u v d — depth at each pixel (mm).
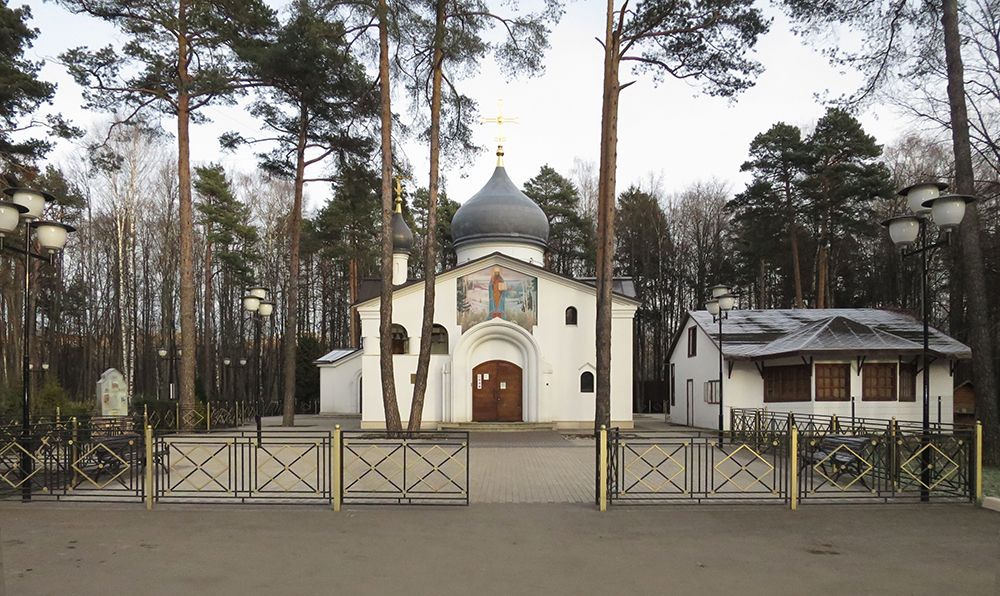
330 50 23500
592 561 7168
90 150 27375
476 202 32594
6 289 36125
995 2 16234
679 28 19891
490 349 26359
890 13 16250
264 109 27422
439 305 26312
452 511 9586
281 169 29203
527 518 9133
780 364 23641
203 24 22516
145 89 22922
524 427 24609
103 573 6773
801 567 6957
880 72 16953
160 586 6379
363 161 27656
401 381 26094
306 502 10172
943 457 10789
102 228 44625
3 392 21922
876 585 6410
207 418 25250
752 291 48625
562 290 26125
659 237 47594
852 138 33750
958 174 14781
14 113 22484
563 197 48500
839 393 21953
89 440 11242
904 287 38562
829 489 11133
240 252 42719
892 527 8633
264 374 53219
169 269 46219
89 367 46750
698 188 50094
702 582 6473
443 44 19625
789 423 14883
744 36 19422
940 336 23953
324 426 29500
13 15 21625
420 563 7102
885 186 32438
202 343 51969
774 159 36219
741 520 9008
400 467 14078
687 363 30156
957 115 14789
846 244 40531
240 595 6129
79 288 48625
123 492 10750
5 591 6223
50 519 9094
